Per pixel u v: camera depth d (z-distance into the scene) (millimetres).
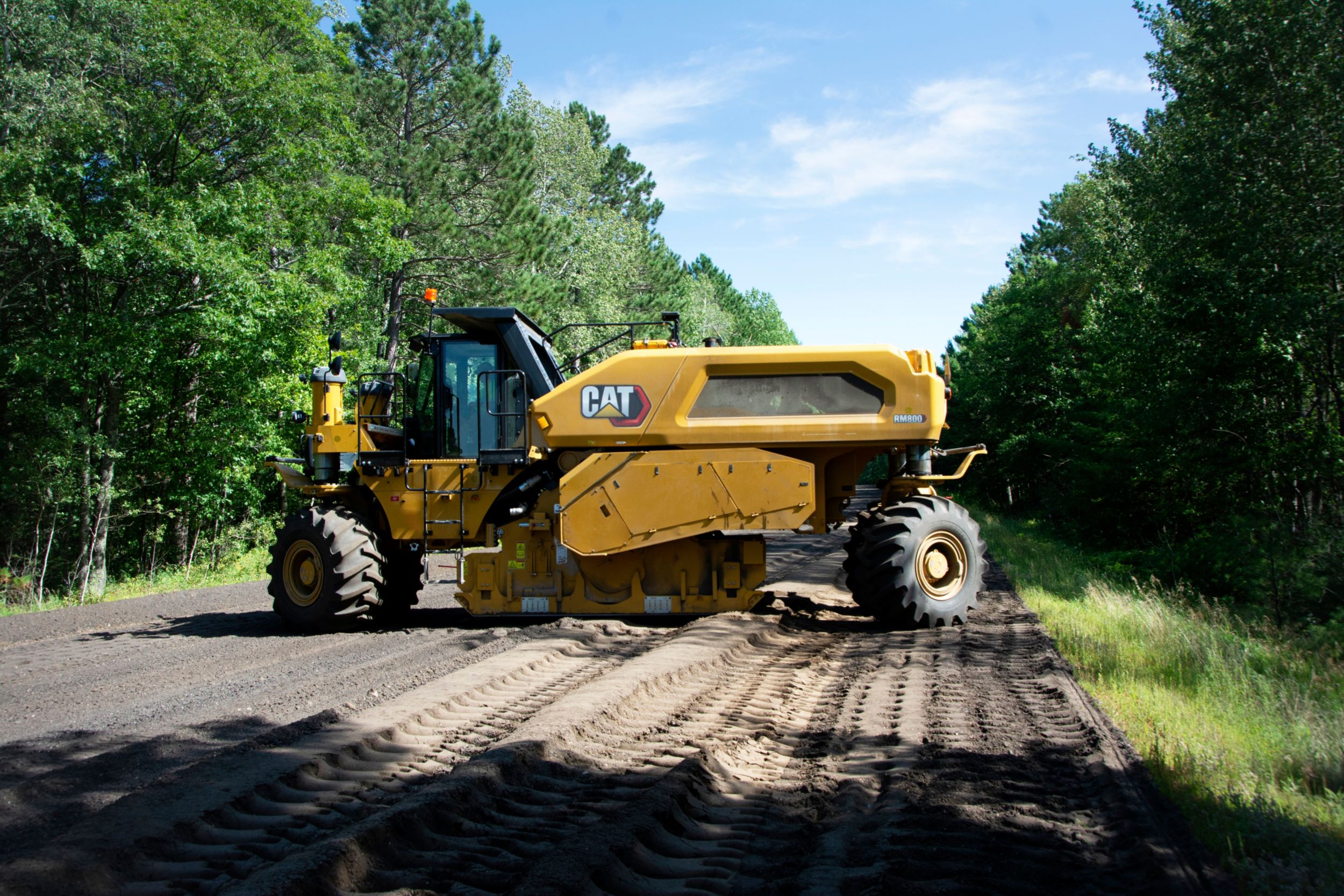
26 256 19109
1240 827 3814
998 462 37344
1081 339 28750
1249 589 13539
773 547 18969
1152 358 18328
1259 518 15711
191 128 19484
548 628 8562
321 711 5629
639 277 47625
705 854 3525
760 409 8688
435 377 9477
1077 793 4168
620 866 3291
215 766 4406
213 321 17703
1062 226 42906
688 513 8656
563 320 31875
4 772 4758
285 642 8703
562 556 9086
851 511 27516
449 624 9477
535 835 3674
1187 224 17625
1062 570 14844
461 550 9438
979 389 37406
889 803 3965
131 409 19625
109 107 19234
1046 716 5477
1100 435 23141
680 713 5641
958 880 3160
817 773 4555
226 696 6402
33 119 18766
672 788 4070
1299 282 16109
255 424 19375
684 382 8703
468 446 9375
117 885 3191
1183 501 19188
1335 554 12758
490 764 4312
